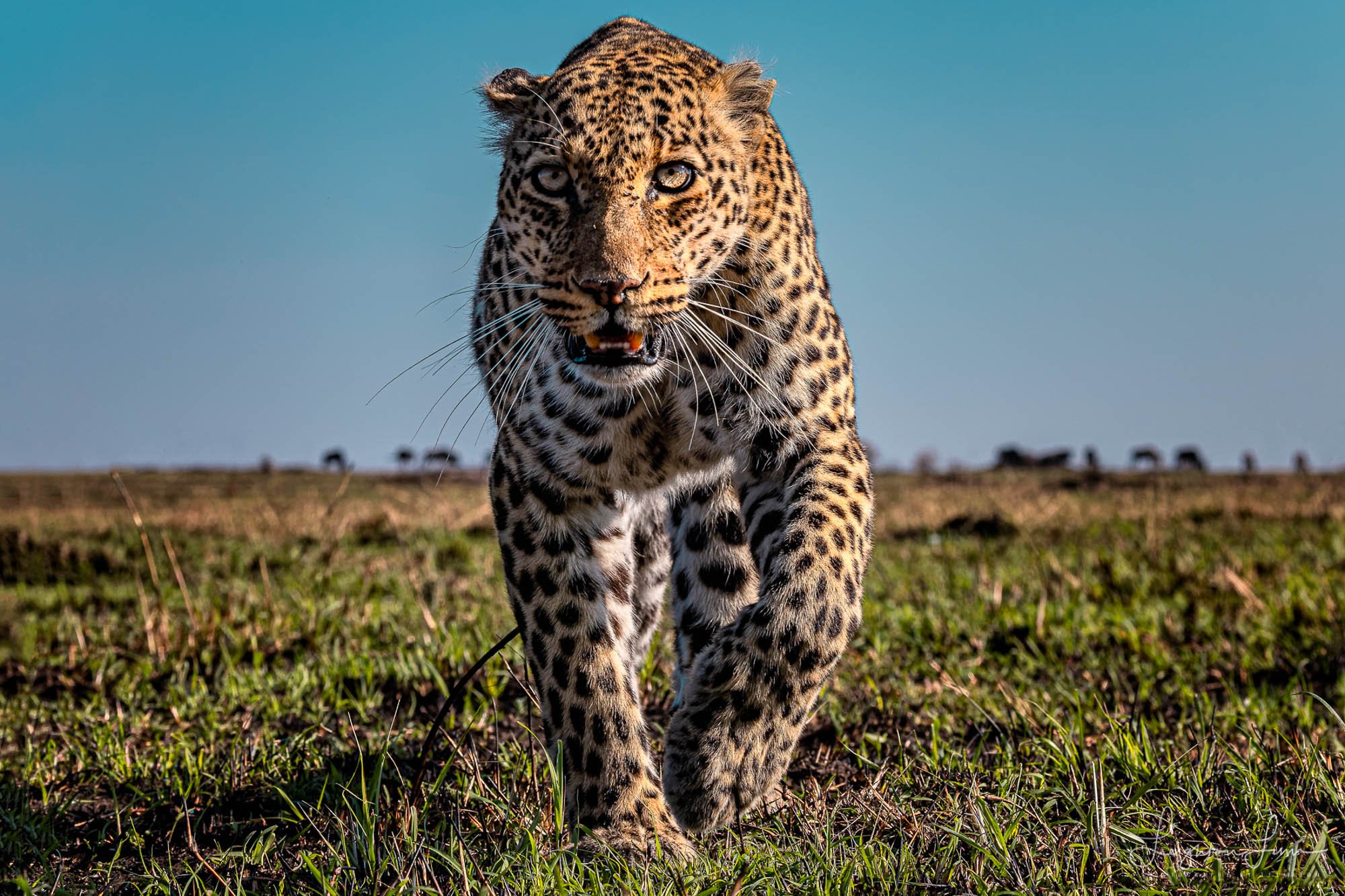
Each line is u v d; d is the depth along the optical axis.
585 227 7.11
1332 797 6.15
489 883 5.43
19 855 6.47
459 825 6.39
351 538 21.92
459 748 7.10
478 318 8.84
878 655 10.58
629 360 7.04
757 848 5.91
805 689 6.57
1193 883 5.25
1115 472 56.62
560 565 7.16
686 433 7.45
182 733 8.59
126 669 10.91
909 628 11.79
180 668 10.75
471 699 9.26
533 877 5.46
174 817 7.13
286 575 16.88
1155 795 6.44
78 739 8.55
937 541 21.42
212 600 13.79
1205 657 10.19
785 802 6.78
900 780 6.79
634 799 6.46
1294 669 9.63
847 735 8.32
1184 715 8.27
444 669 10.03
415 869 5.61
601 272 6.90
